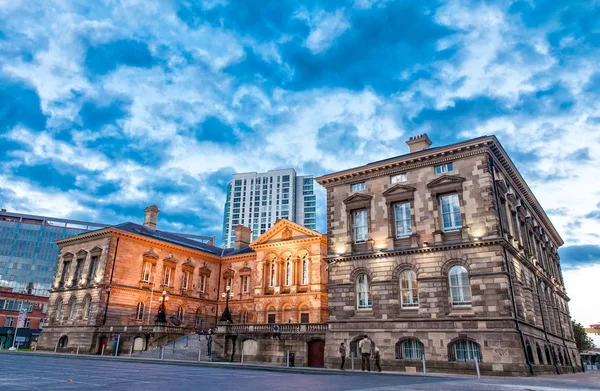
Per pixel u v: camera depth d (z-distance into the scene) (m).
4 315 98.69
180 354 51.62
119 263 67.62
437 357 35.97
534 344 38.41
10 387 13.15
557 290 59.75
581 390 17.11
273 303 69.38
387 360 38.00
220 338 49.09
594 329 112.56
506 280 35.16
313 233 67.56
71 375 19.47
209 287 80.75
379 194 44.03
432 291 38.03
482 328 34.88
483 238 36.81
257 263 73.69
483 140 38.84
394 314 39.16
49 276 167.62
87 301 66.81
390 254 41.00
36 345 71.00
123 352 58.34
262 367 34.12
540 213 59.06
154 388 14.16
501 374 33.03
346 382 19.95
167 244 74.69
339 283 43.34
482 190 38.16
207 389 14.25
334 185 47.47
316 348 43.19
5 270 162.50
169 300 73.38
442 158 41.06
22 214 179.38
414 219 41.03
